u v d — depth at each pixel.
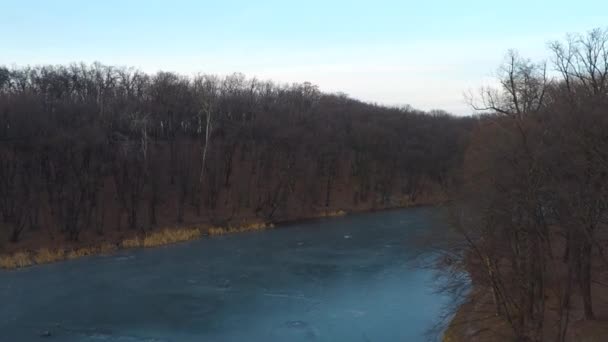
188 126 81.56
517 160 23.50
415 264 43.56
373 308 33.66
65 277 41.69
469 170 29.70
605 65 34.53
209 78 106.56
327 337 28.70
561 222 22.48
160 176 66.75
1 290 37.88
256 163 80.50
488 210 23.39
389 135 97.50
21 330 29.83
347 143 94.38
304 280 40.81
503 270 28.84
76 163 57.53
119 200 61.50
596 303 27.00
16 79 88.38
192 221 64.31
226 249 52.75
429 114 137.12
